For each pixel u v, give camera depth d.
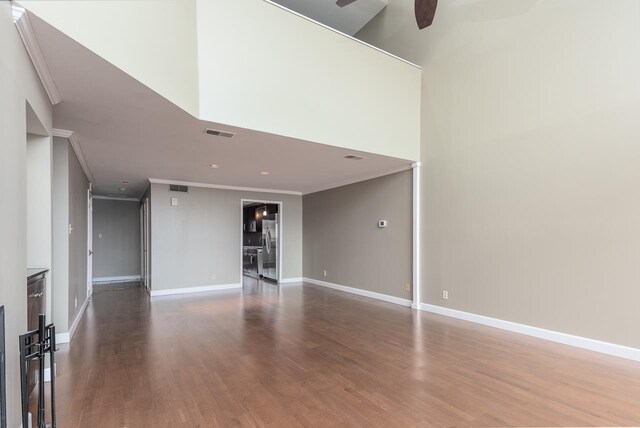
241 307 5.46
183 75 2.94
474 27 4.52
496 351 3.41
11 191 1.76
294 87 3.81
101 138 3.81
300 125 3.85
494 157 4.28
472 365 3.06
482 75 4.42
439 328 4.24
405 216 5.55
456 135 4.73
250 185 7.32
